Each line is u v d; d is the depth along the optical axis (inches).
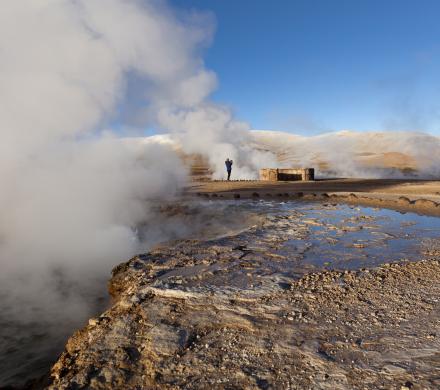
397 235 301.1
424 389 101.6
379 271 204.7
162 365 126.0
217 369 121.1
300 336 137.2
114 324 159.0
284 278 200.4
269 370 118.0
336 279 195.2
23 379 193.5
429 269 203.5
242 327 147.6
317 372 114.6
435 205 454.9
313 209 471.5
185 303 173.5
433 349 121.3
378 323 142.9
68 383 123.6
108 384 121.0
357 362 117.6
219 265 230.7
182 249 280.2
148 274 221.3
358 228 335.0
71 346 161.8
